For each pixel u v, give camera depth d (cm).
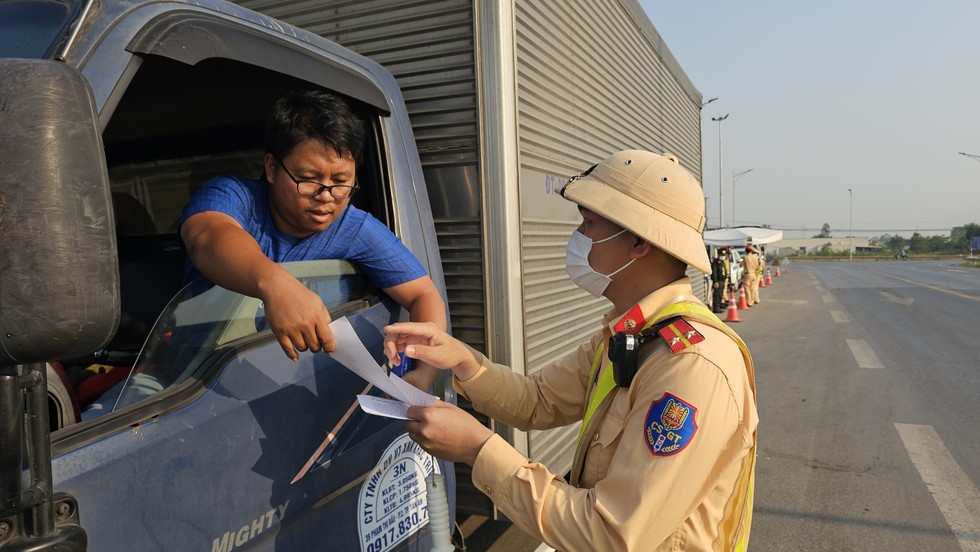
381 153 215
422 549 201
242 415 138
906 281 2764
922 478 459
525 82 289
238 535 134
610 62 435
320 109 155
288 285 129
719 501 138
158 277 228
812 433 564
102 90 121
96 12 125
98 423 114
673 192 146
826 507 418
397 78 274
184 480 123
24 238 79
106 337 86
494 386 180
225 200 160
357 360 134
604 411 146
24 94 81
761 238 2711
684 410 126
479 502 268
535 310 294
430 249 228
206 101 218
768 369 833
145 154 279
